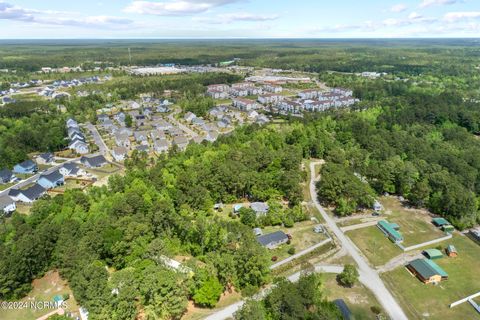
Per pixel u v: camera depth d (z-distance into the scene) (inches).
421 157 5280.5
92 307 2381.9
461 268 3294.8
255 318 2363.4
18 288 2797.7
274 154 5128.0
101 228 3176.7
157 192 4045.3
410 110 7775.6
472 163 5157.5
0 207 4274.1
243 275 2918.3
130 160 5679.1
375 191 4694.9
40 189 4815.5
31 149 6481.3
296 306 2391.7
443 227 3900.1
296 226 3937.0
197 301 2694.4
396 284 3065.9
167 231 3479.3
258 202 4291.3
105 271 2682.1
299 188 4315.9
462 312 2768.2
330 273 3191.4
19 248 2886.3
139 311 2628.0
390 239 3715.6
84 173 5482.3
